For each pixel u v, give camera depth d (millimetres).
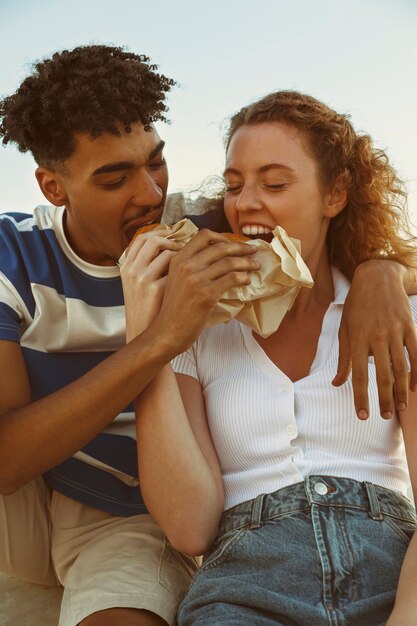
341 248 2643
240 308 2236
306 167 2436
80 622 2408
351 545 2102
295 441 2301
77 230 2846
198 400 2447
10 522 2861
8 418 2447
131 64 2736
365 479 2254
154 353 2229
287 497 2209
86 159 2688
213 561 2189
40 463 2463
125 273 2354
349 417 2295
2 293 2752
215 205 2932
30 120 2762
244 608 2043
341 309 2461
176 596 2480
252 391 2344
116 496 2842
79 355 2855
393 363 2191
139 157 2695
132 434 2881
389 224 2637
